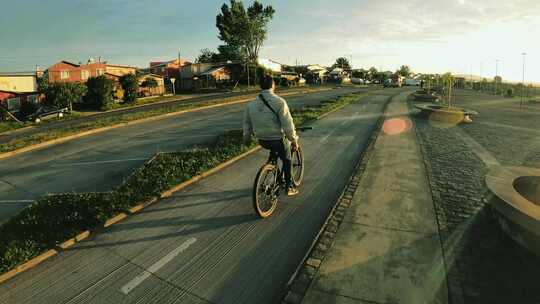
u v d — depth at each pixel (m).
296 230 4.36
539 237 3.43
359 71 89.50
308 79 76.56
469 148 9.18
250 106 4.50
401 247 3.77
